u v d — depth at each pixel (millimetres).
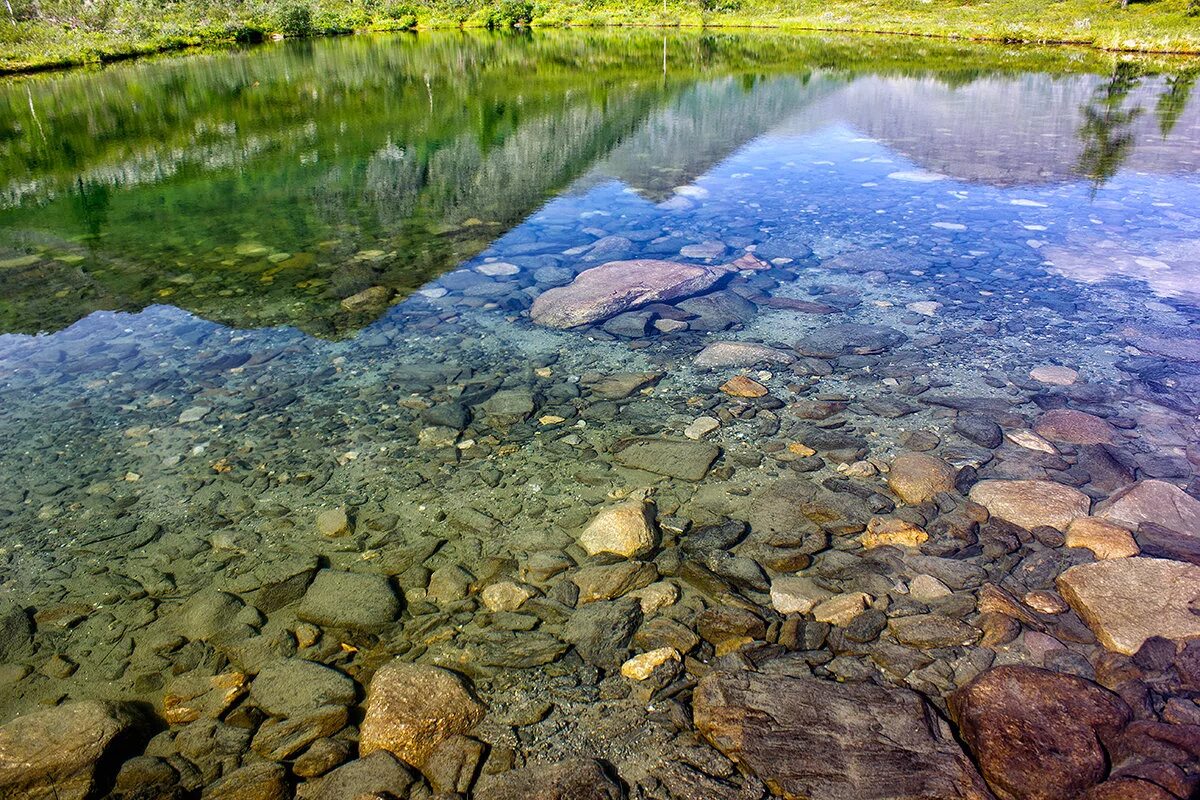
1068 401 5023
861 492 4164
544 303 6758
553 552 3809
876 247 8102
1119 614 3129
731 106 18547
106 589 3682
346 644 3299
